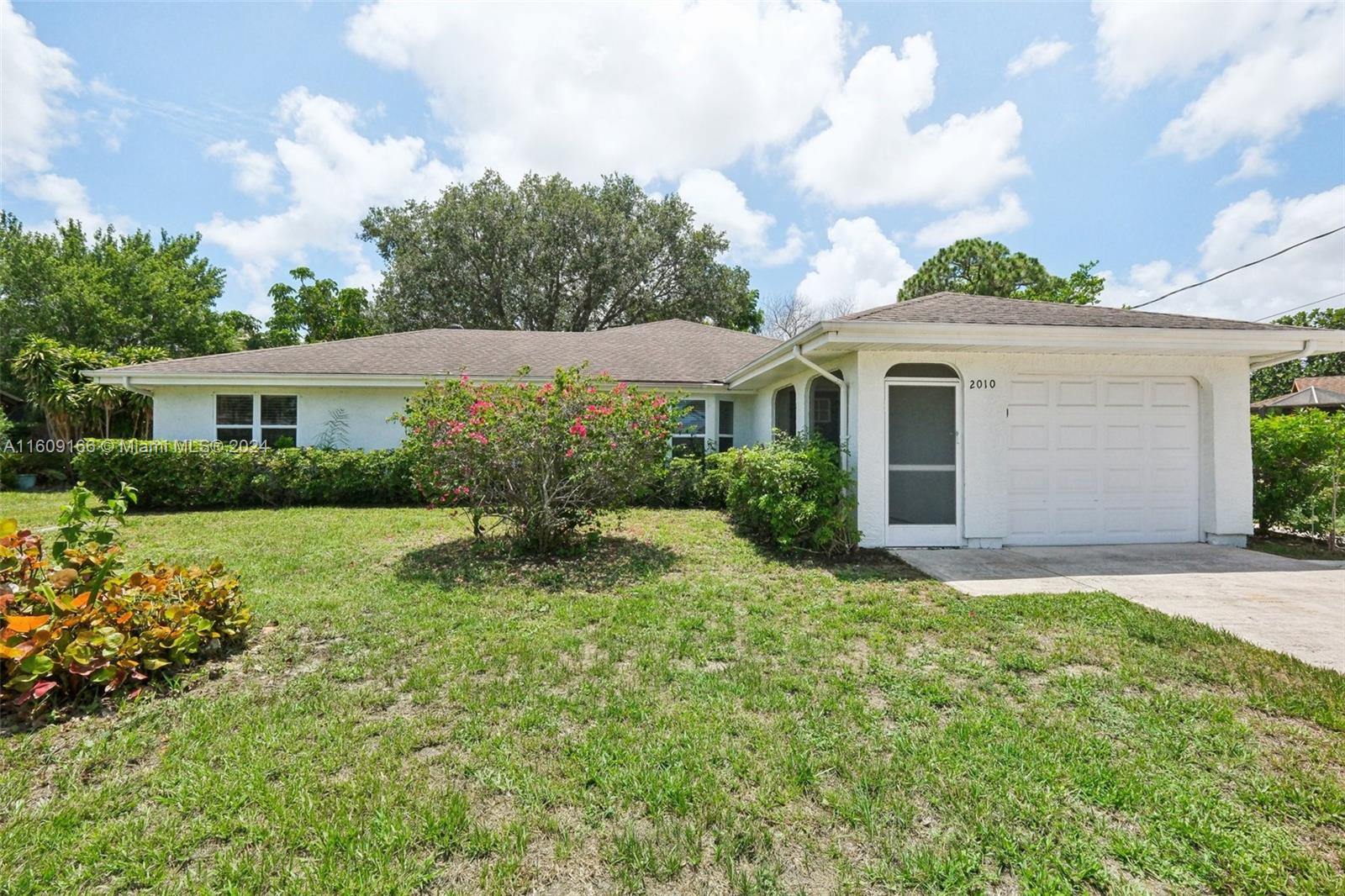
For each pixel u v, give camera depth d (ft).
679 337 53.62
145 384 38.06
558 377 21.86
